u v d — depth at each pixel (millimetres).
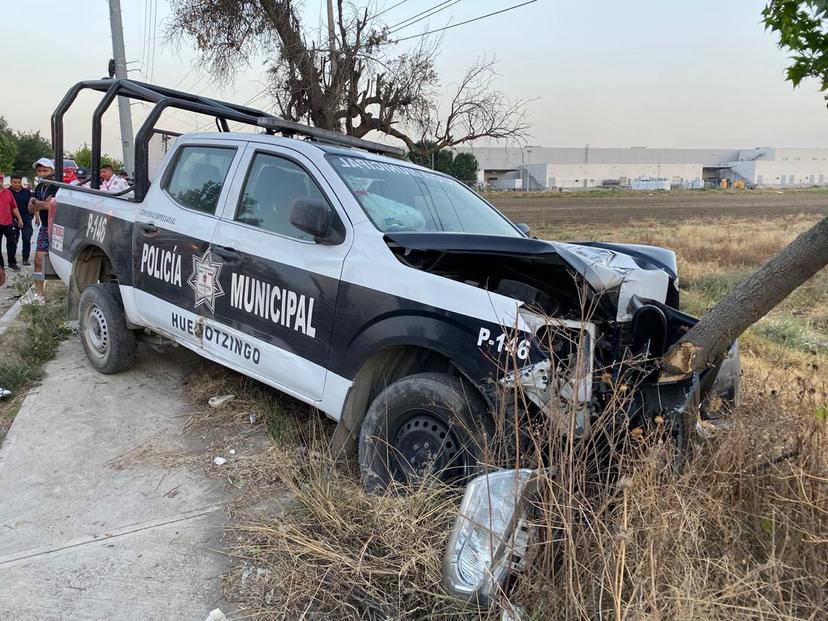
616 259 3299
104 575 2646
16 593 2506
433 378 2955
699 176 121500
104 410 4395
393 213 3559
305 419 4219
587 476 2467
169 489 3371
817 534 2322
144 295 4578
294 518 2967
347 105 13703
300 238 3547
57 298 8000
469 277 3271
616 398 2455
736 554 2266
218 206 4062
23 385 4812
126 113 17109
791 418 2658
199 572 2689
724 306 2615
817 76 2195
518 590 2203
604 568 2064
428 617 2332
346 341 3219
